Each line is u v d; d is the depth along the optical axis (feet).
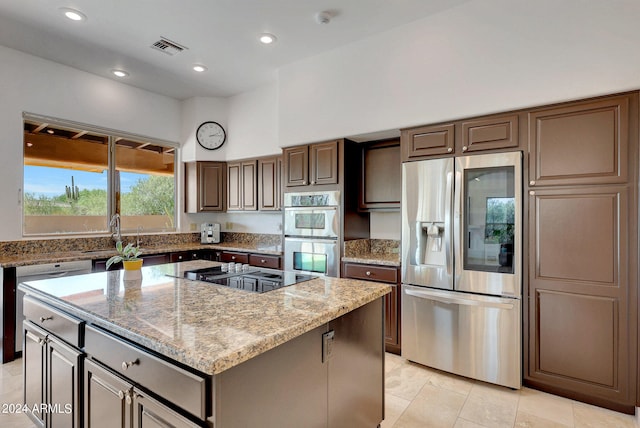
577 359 7.43
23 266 9.85
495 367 8.20
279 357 4.09
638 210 6.83
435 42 9.19
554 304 7.65
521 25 8.01
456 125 8.93
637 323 6.86
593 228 7.23
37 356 6.13
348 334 5.44
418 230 9.43
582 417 6.97
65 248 12.21
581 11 7.35
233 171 15.81
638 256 6.84
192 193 15.92
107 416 4.60
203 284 6.39
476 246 8.58
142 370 4.04
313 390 4.67
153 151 15.37
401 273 9.83
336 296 5.57
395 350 10.15
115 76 13.30
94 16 9.17
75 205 12.87
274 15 9.19
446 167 8.96
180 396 3.57
